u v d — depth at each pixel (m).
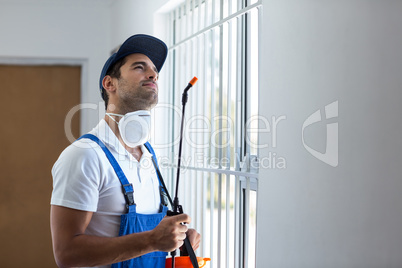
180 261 1.69
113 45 4.87
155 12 3.37
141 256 1.63
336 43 1.54
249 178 2.25
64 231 1.46
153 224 1.63
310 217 1.67
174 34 3.33
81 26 5.07
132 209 1.58
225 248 2.48
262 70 2.04
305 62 1.71
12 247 4.98
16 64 5.03
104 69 1.77
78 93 5.11
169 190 3.26
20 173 5.02
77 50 5.06
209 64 2.76
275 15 1.93
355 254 1.45
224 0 2.55
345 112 1.50
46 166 5.05
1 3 4.93
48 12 5.02
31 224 5.01
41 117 5.06
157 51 1.84
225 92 2.54
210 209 2.64
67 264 1.45
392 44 1.30
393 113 1.29
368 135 1.39
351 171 1.47
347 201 1.48
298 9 1.76
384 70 1.33
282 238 1.85
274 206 1.92
